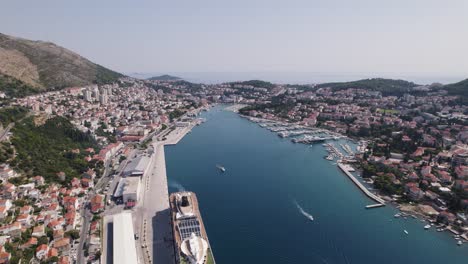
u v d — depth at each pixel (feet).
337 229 582.35
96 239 508.53
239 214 635.25
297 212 648.38
